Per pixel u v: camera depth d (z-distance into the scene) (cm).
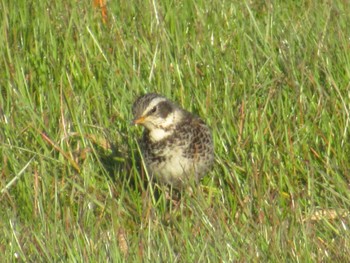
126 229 1104
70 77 1381
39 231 1058
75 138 1280
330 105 1307
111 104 1341
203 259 980
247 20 1528
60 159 1238
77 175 1203
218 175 1218
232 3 1584
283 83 1347
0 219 1081
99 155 1264
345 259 1012
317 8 1564
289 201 1173
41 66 1418
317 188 1205
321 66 1379
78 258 992
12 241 1023
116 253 989
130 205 1156
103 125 1295
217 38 1491
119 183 1193
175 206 1162
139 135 1277
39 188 1155
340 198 1141
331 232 1092
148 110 1151
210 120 1290
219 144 1262
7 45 1423
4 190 1146
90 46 1462
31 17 1538
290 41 1432
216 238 1012
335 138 1272
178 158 1160
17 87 1358
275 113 1306
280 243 1023
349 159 1252
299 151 1262
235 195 1171
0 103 1320
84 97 1334
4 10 1497
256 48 1432
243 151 1243
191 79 1364
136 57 1430
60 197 1155
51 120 1305
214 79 1362
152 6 1541
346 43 1416
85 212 1102
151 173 1183
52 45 1449
